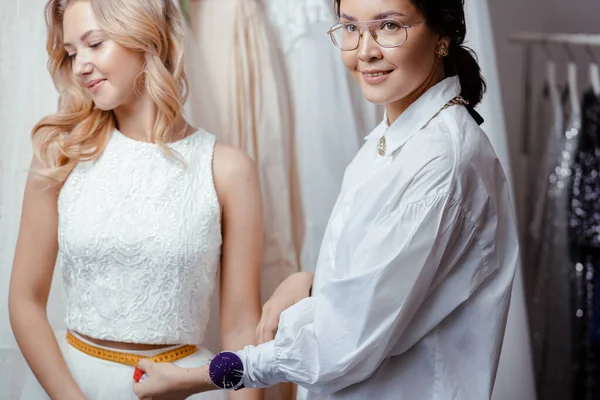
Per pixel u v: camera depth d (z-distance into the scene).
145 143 1.73
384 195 1.25
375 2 1.25
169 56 1.74
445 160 1.23
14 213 2.06
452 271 1.29
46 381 1.67
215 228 1.72
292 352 1.28
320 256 1.45
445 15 1.28
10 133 2.07
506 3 3.35
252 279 1.76
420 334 1.30
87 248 1.65
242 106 2.11
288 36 2.17
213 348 2.06
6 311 2.03
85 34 1.64
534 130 3.36
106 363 1.66
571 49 3.35
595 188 2.78
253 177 1.77
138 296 1.64
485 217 1.29
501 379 2.20
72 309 1.70
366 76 1.30
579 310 2.81
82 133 1.72
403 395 1.32
